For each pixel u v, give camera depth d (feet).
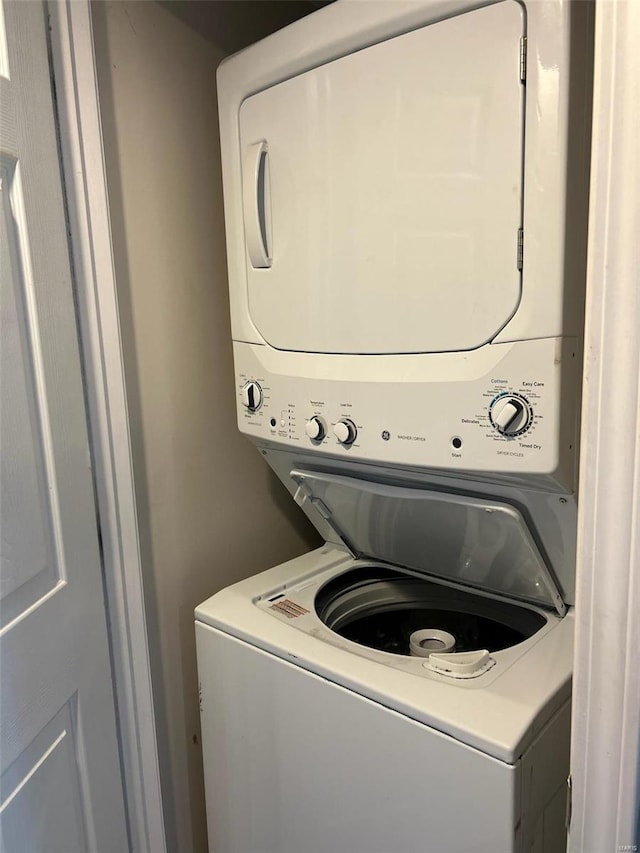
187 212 5.49
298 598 5.34
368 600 6.00
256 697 4.82
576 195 3.53
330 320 4.57
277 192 4.75
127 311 5.13
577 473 3.90
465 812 3.73
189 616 5.84
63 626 4.62
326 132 4.37
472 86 3.69
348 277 4.42
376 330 4.33
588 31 3.46
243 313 5.18
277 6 6.08
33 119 4.29
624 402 2.25
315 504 5.71
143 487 5.37
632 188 2.15
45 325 4.42
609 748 2.47
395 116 4.02
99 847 5.15
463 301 3.89
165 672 5.69
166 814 5.82
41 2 4.36
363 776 4.20
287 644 4.58
